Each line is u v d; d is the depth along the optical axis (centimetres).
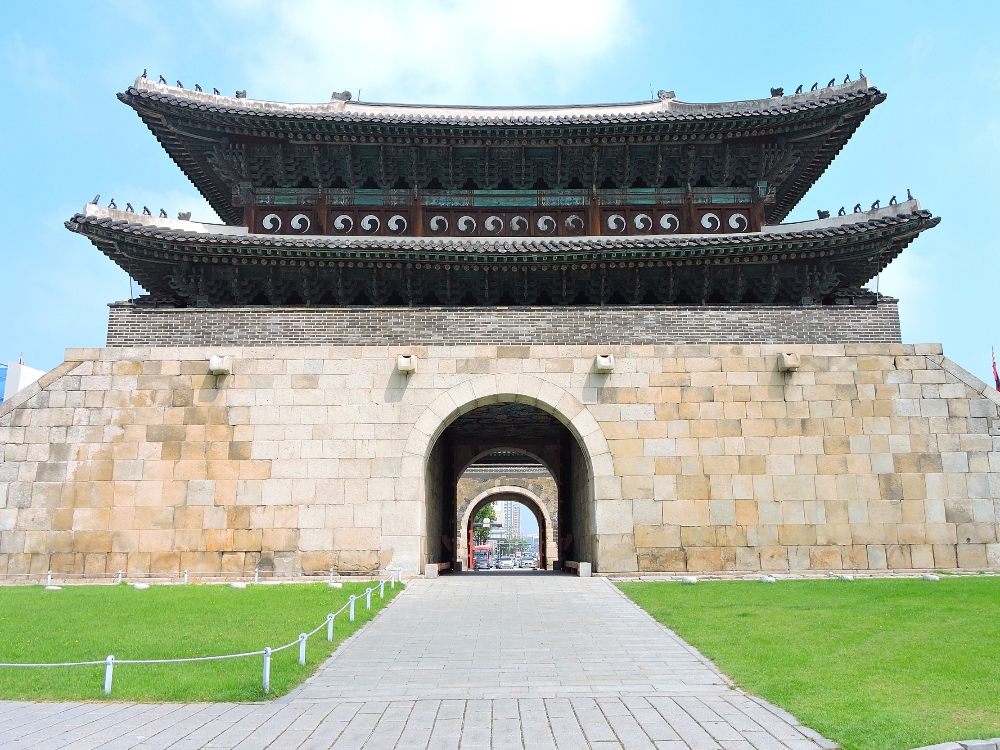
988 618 1516
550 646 1427
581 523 3034
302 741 884
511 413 3334
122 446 2430
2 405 2442
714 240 2677
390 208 3061
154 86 2902
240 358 2494
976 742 817
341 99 3353
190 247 2611
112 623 1541
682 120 2864
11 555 2353
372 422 2459
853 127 2986
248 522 2391
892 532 2398
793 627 1494
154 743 877
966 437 2453
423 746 863
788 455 2445
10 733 920
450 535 3878
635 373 2502
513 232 3064
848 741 844
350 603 1625
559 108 3391
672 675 1205
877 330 2616
